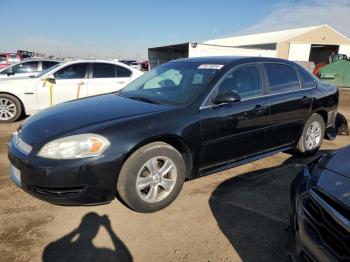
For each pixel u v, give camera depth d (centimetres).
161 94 407
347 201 204
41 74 784
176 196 360
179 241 296
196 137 359
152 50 3981
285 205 363
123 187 321
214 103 376
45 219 326
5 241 290
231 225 323
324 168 254
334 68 1869
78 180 299
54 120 346
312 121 510
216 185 411
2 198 366
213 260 272
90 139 303
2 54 2270
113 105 384
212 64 425
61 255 275
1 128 695
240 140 405
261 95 429
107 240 296
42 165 298
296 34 4191
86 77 802
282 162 497
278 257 277
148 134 324
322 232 208
